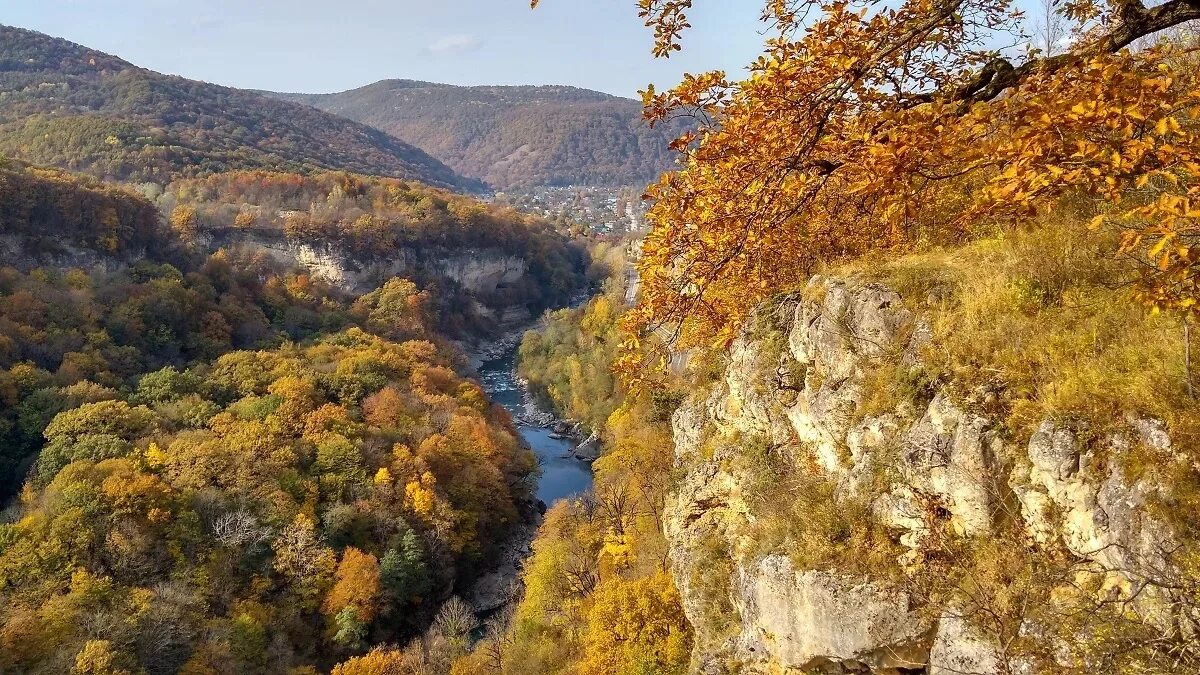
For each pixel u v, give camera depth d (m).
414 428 45.84
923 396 7.90
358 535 35.88
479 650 28.77
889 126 4.89
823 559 8.19
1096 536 5.87
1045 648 5.82
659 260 5.82
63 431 37.22
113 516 30.06
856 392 9.01
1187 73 6.04
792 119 5.03
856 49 4.93
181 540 31.36
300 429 42.34
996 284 7.81
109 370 49.97
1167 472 5.46
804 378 10.51
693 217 5.63
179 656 26.50
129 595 27.59
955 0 5.01
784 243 8.39
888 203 5.43
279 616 30.92
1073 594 5.93
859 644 7.57
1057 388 6.55
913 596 7.18
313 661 30.42
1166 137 4.36
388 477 39.25
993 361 7.29
